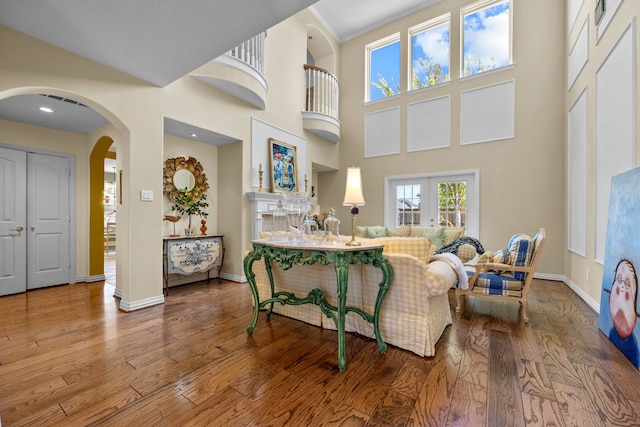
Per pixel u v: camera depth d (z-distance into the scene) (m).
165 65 2.70
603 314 2.40
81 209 4.25
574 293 3.64
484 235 4.94
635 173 2.09
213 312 2.91
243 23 2.12
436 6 5.43
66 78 2.44
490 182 4.91
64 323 2.58
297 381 1.69
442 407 1.45
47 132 3.93
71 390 1.59
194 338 2.29
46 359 1.94
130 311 2.90
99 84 2.66
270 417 1.38
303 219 2.66
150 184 3.08
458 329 2.47
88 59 2.58
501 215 4.81
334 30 6.35
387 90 6.20
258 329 2.48
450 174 5.29
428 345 1.96
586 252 3.25
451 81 5.25
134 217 2.95
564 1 4.40
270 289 2.90
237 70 3.74
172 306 3.10
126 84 2.86
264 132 4.59
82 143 4.26
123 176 2.98
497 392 1.57
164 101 3.22
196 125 3.57
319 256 1.97
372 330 2.25
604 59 2.78
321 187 6.91
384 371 1.79
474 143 5.05
